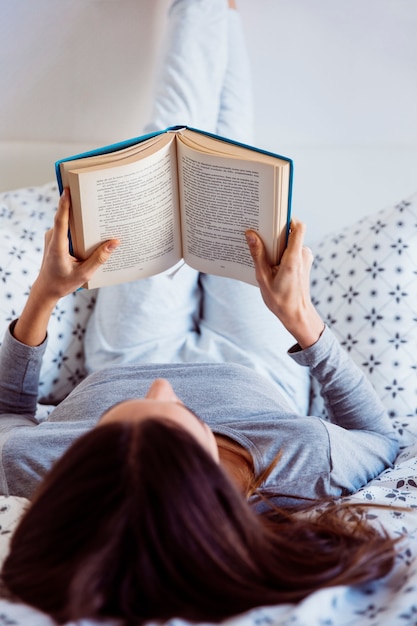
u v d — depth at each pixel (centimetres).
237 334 139
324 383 107
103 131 170
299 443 91
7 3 158
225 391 105
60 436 90
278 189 85
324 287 145
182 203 96
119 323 139
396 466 103
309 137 173
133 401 69
